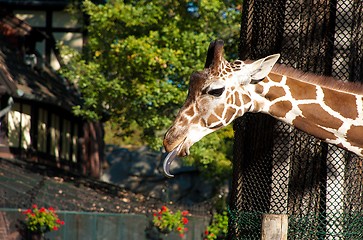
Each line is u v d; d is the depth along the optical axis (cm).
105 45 2448
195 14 2398
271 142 910
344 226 887
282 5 916
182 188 3406
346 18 893
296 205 901
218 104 768
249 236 898
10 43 2712
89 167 3288
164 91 2295
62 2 2975
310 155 899
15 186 2147
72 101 2817
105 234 2248
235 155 949
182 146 766
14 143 2534
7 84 2253
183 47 2306
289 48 909
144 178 3519
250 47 946
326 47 901
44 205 2139
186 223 2347
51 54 2972
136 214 2342
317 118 805
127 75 2381
